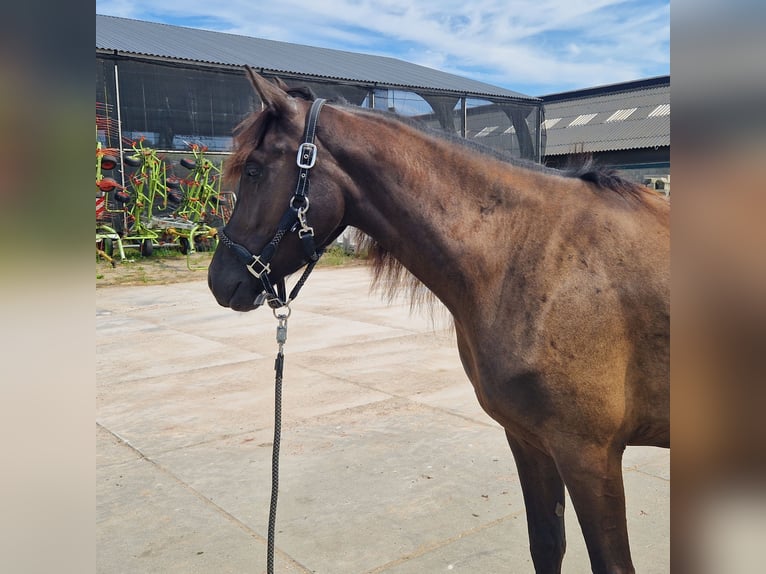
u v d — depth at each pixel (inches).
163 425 165.5
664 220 68.7
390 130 73.4
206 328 287.7
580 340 64.7
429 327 282.0
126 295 380.5
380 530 111.9
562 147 794.8
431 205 71.3
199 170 531.2
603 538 67.0
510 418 68.9
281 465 139.8
